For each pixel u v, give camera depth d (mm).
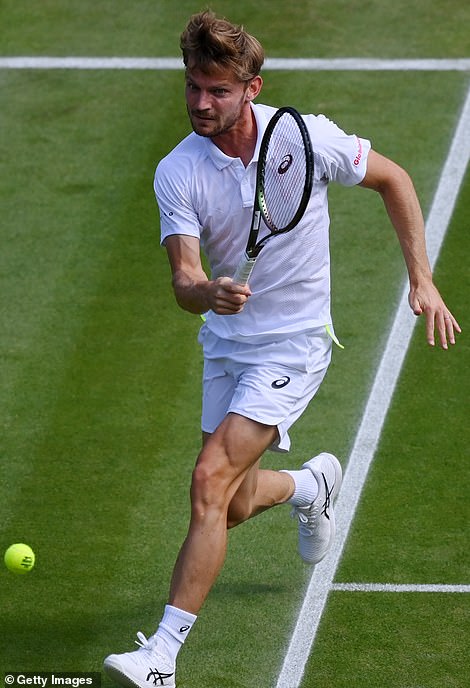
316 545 23266
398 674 21000
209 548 19812
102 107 42062
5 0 49812
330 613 22547
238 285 18578
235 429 20406
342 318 31969
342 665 21266
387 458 26984
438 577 23359
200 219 20344
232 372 21469
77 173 38594
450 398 28906
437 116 40781
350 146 20609
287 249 20438
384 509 25406
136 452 27297
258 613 22609
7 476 26656
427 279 21078
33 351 30953
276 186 20172
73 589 23344
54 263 34531
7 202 37344
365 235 35438
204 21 19031
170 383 29609
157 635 19734
